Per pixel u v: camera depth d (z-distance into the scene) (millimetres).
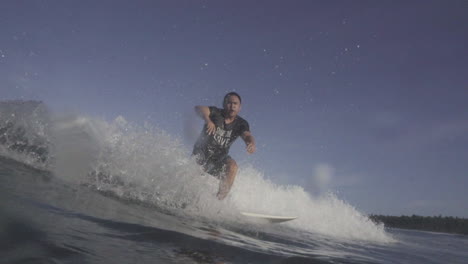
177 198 3760
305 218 6102
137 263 1342
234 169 4699
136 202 3098
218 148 4996
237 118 5129
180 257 1581
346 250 3377
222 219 3559
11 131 3605
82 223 1747
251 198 6234
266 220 4504
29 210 1681
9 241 1227
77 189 2766
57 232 1468
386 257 3408
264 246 2406
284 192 6648
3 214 1485
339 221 6445
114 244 1525
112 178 3650
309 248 2924
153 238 1815
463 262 4207
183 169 4199
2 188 1964
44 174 2902
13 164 2920
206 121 4805
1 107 3770
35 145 3625
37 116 3920
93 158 3865
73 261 1196
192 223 2779
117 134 4238
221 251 1885
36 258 1138
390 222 30266
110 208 2404
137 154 4098
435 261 3836
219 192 4480
